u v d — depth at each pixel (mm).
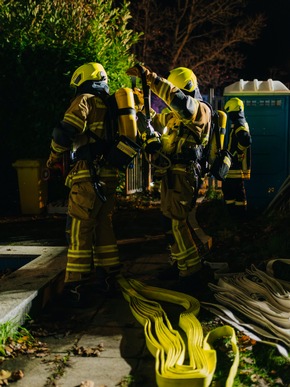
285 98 9375
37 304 4730
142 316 4527
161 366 3514
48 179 10375
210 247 6891
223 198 9211
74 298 4891
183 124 5078
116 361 3844
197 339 3943
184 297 4895
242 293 4859
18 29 10711
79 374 3648
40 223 9305
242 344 4004
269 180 9523
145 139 5152
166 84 4840
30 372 3682
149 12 25953
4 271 6273
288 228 7312
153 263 6289
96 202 4895
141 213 9992
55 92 10430
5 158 10703
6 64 10430
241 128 8180
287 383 3434
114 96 4938
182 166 5125
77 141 4906
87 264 4918
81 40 10602
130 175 11875
